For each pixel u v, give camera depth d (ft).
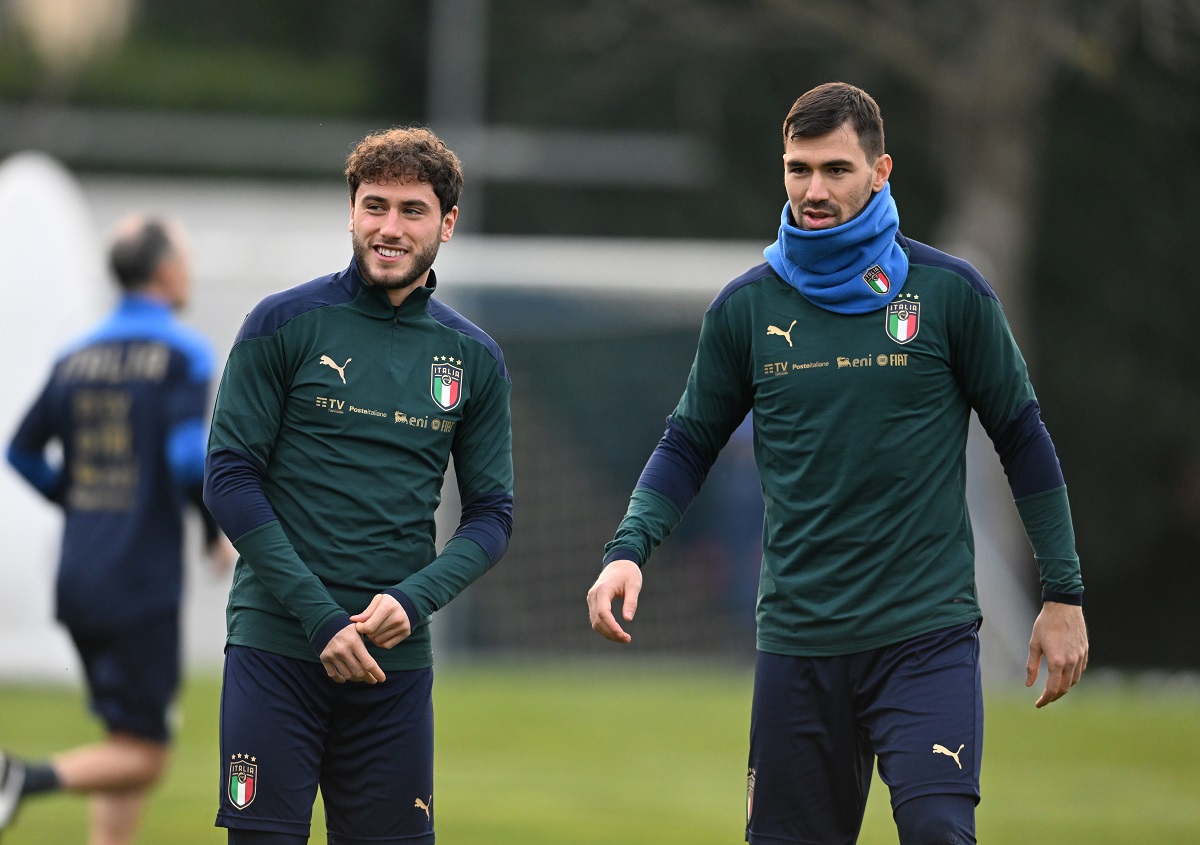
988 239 233.14
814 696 51.65
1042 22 221.87
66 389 77.30
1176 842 81.66
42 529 139.85
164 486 76.13
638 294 198.18
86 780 73.15
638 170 283.79
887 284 51.83
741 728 119.14
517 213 289.53
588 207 290.76
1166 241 287.07
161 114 313.32
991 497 205.87
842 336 51.72
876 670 50.98
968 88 229.25
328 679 50.37
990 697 146.00
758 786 52.85
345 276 52.26
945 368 51.88
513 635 197.57
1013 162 232.12
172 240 78.84
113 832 74.64
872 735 51.06
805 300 52.44
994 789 97.91
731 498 196.34
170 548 76.13
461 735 113.70
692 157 286.05
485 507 52.80
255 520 49.26
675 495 54.29
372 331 51.49
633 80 285.64
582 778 98.89
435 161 51.16
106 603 74.79
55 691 134.31
